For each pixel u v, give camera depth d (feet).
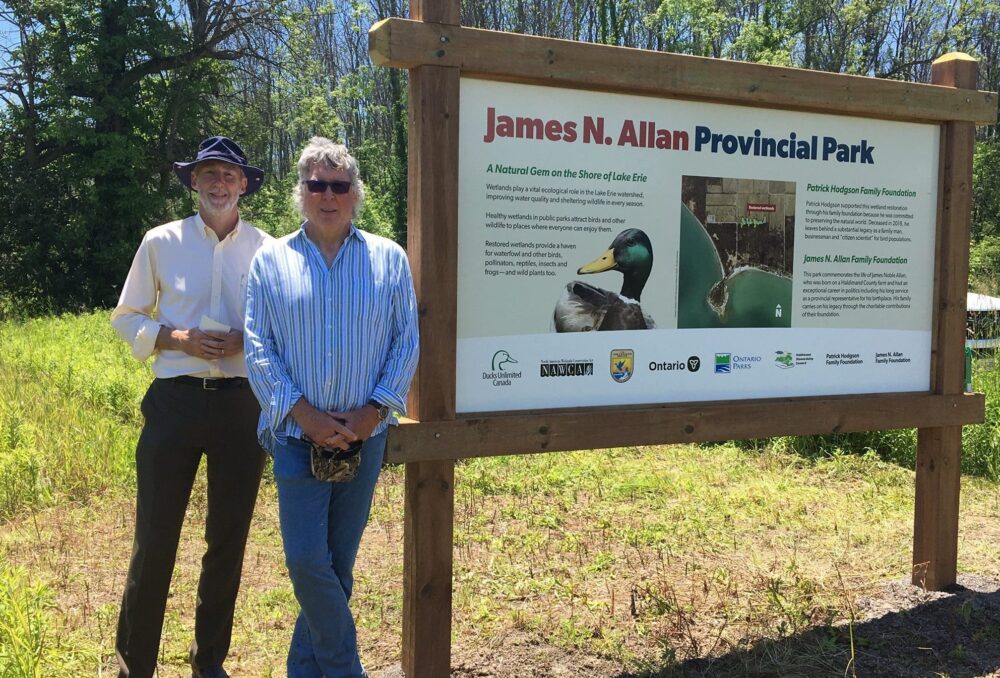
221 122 92.99
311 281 8.41
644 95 11.00
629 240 11.03
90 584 13.55
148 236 9.43
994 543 16.29
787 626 12.07
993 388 23.62
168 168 83.97
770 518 17.54
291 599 13.17
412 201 9.89
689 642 11.66
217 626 10.06
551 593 13.43
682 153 11.33
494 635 11.89
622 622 12.29
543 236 10.51
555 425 10.56
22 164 76.74
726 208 11.69
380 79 130.31
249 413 9.52
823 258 12.51
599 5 93.04
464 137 10.02
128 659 9.55
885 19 102.99
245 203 93.35
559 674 10.83
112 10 77.87
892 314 13.12
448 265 9.82
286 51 105.70
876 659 11.13
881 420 12.82
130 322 9.35
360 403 8.56
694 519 17.30
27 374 27.84
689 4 83.92
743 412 11.81
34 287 76.07
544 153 10.45
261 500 18.16
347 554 9.11
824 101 11.94
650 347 11.30
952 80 13.07
